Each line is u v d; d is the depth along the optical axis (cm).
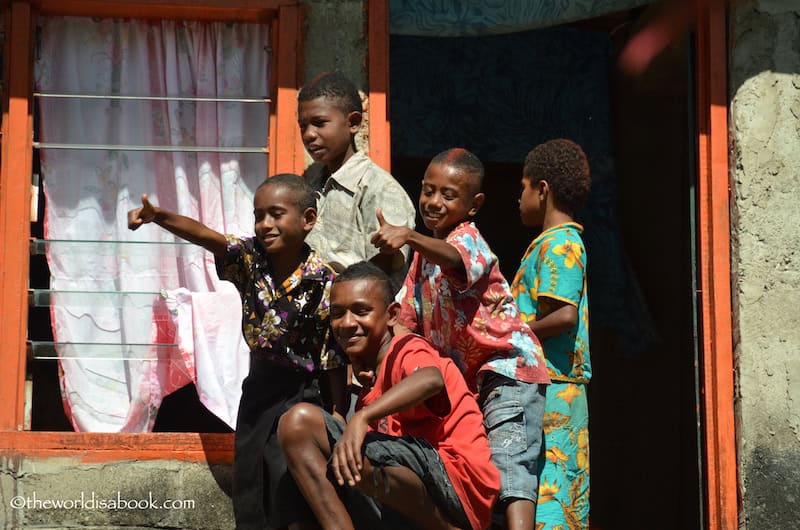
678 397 806
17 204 631
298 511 499
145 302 640
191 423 764
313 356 547
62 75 655
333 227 601
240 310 630
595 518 851
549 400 584
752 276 659
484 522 501
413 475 481
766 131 672
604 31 891
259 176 662
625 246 872
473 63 890
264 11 662
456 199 553
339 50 664
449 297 541
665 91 846
